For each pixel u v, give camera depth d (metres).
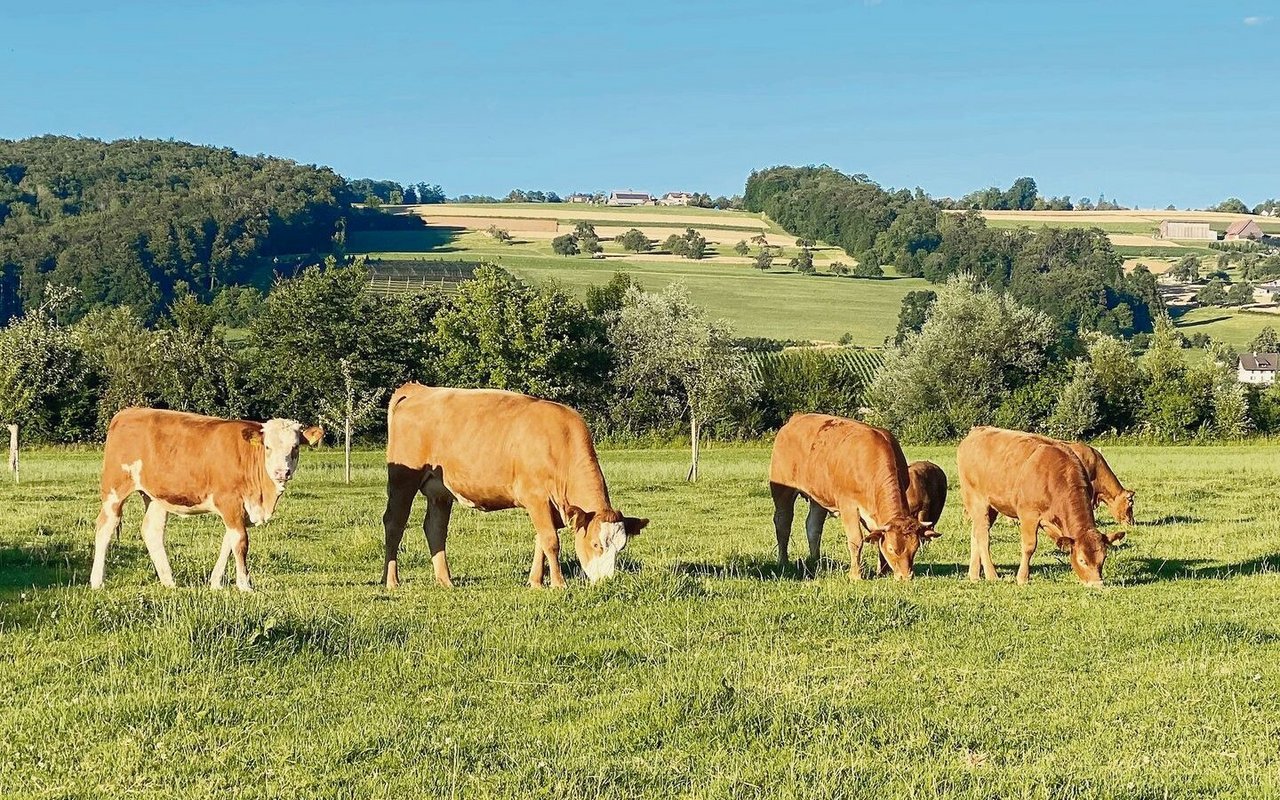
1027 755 8.21
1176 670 10.15
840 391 65.69
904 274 148.88
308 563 17.59
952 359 64.25
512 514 24.59
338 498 29.42
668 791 7.60
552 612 11.81
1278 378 66.00
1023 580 15.40
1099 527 22.86
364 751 8.17
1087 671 10.24
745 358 43.75
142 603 11.37
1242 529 22.41
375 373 59.78
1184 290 152.12
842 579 14.86
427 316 66.56
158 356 57.00
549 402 14.53
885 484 15.11
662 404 60.00
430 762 7.96
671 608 12.00
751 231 179.50
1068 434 62.78
